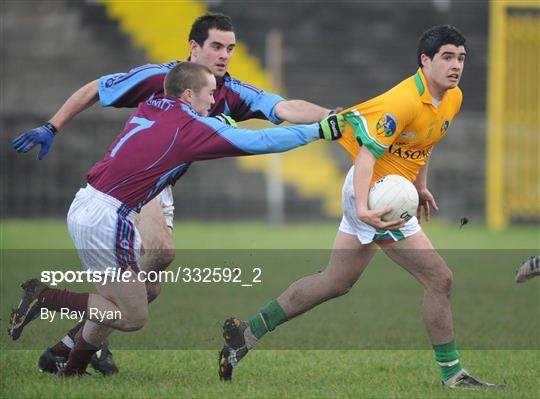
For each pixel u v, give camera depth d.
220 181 76.94
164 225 22.52
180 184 76.62
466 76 84.62
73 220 20.08
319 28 87.69
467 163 79.50
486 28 87.81
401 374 22.16
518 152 76.56
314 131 19.44
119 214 19.89
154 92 22.48
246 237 60.28
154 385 20.36
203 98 20.31
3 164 76.12
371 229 20.28
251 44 83.56
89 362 21.42
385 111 19.52
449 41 19.50
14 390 19.56
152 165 19.80
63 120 22.84
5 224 69.62
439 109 20.09
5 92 79.75
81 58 82.19
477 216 78.50
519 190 76.50
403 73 84.81
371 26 88.25
